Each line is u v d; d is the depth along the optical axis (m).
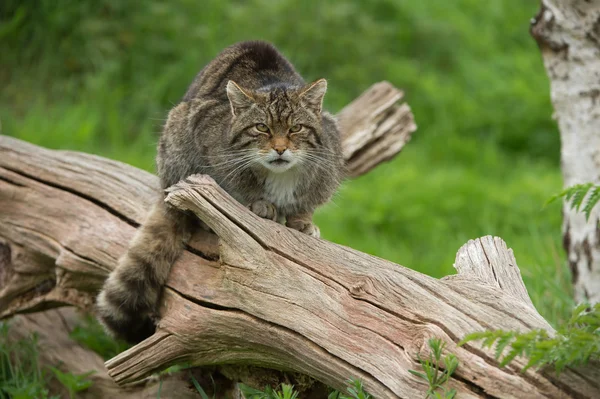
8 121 16.39
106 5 17.92
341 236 14.84
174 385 8.95
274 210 8.91
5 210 10.14
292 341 7.38
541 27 10.20
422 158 17.69
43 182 10.15
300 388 8.12
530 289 10.77
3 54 17.50
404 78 18.47
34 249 9.95
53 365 10.12
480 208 15.59
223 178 9.09
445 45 19.62
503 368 6.33
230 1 18.53
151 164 15.23
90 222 9.66
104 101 17.05
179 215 8.62
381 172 17.03
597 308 6.43
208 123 9.25
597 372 6.12
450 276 7.40
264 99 8.94
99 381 9.86
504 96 18.69
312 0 18.53
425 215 15.45
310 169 9.19
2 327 10.27
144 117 17.05
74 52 17.58
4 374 9.88
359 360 6.99
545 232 14.51
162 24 17.84
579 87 9.98
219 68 10.00
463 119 18.42
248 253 7.70
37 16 17.66
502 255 7.97
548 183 16.14
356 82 17.89
